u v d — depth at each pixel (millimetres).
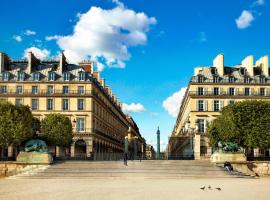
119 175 44812
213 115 89750
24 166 49219
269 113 67438
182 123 121500
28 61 91812
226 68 95875
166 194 27000
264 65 95438
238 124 67812
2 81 89125
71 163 49750
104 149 104312
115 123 126250
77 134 87625
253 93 91000
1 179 43219
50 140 76062
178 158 83250
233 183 37094
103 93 103688
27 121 66562
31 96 88938
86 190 29391
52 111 88750
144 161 51812
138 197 25172
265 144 66812
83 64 99938
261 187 32750
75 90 89312
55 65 94250
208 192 28484
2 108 63531
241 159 52250
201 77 91438
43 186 32938
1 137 62719
